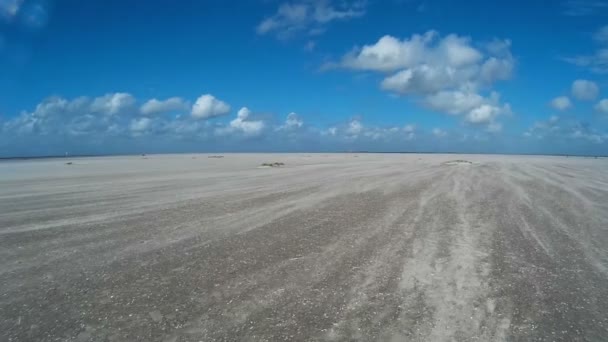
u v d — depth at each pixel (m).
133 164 54.06
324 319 5.24
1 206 15.53
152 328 5.08
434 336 4.77
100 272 7.29
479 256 7.96
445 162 50.47
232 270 7.26
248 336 4.82
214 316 5.39
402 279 6.68
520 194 17.28
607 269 7.18
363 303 5.73
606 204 14.67
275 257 8.02
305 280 6.68
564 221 11.45
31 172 37.78
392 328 4.97
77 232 10.62
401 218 11.85
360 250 8.43
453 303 5.71
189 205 14.88
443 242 9.04
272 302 5.81
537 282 6.52
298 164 47.59
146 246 9.05
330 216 12.26
